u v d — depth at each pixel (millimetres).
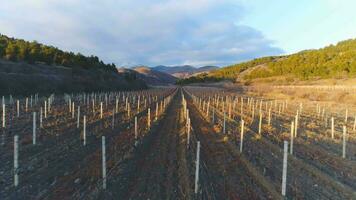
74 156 18281
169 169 16359
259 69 191375
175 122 32688
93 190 13320
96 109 42438
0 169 15531
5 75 59375
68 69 90062
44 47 101375
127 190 13555
